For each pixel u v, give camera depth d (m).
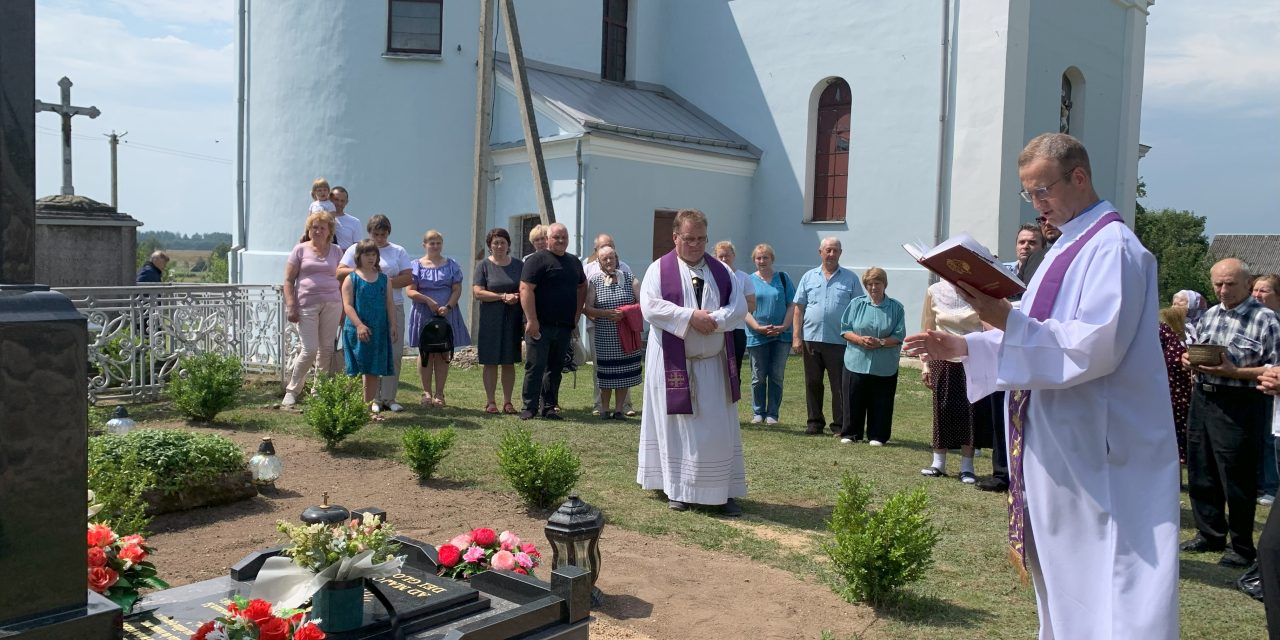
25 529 2.38
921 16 17.72
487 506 6.29
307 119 17.61
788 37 19.69
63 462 2.44
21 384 2.35
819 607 4.66
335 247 9.76
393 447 7.88
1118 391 3.08
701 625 4.40
